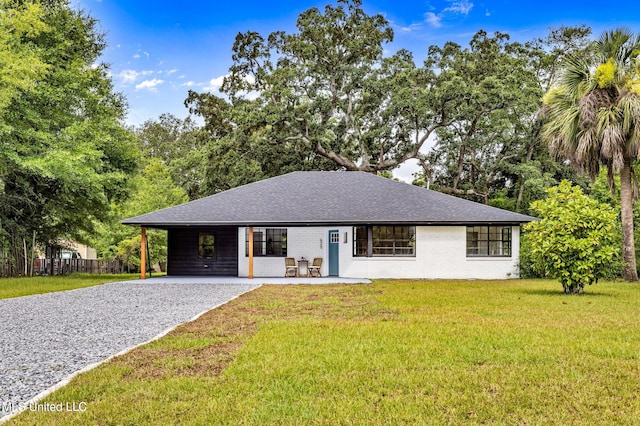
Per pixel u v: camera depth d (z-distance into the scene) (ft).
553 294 42.11
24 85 58.03
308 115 98.68
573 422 12.65
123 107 79.41
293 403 13.96
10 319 29.14
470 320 27.37
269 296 40.70
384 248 65.82
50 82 68.44
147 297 41.29
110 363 17.95
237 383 15.62
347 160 106.93
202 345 20.97
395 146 109.29
